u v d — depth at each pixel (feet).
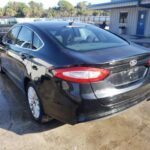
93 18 109.09
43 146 9.22
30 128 10.52
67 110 8.50
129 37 51.93
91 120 8.38
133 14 58.80
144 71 9.73
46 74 9.09
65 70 8.26
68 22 12.58
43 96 9.64
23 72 11.80
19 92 14.90
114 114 8.69
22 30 12.98
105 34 11.79
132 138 9.62
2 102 13.32
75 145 9.23
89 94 8.09
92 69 8.03
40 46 10.41
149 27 54.49
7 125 10.80
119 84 8.70
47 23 12.07
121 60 8.44
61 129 10.37
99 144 9.27
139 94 9.53
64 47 9.46
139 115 11.48
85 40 10.45
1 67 18.03
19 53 12.23
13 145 9.30
